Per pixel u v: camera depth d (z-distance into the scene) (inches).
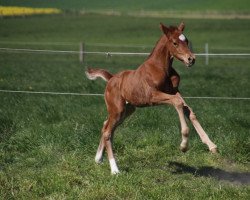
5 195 317.4
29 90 705.0
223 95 692.7
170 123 479.5
